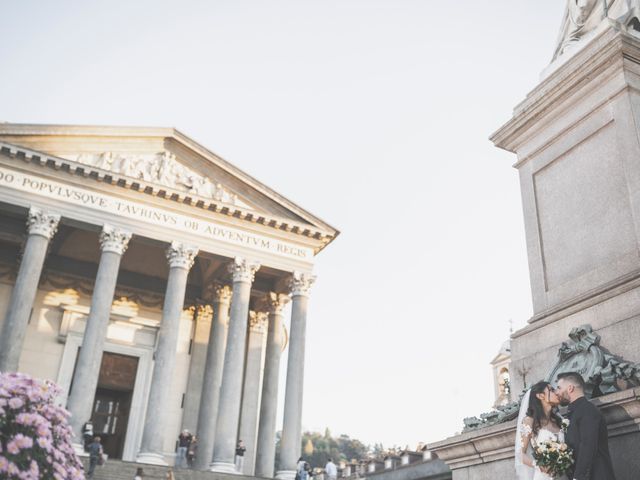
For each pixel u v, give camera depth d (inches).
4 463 183.6
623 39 301.9
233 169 1422.2
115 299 1526.8
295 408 1310.3
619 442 214.7
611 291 266.4
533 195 340.2
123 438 1435.8
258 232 1425.9
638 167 280.5
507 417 259.4
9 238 1357.0
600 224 294.2
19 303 1139.9
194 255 1338.6
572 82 323.9
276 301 1545.3
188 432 1334.9
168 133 1386.6
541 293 315.6
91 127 1304.1
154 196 1336.1
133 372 1498.5
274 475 1438.2
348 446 5762.8
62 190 1259.2
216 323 1494.8
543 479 195.6
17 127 1238.9
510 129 362.3
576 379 210.1
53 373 1405.0
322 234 1475.1
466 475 270.5
